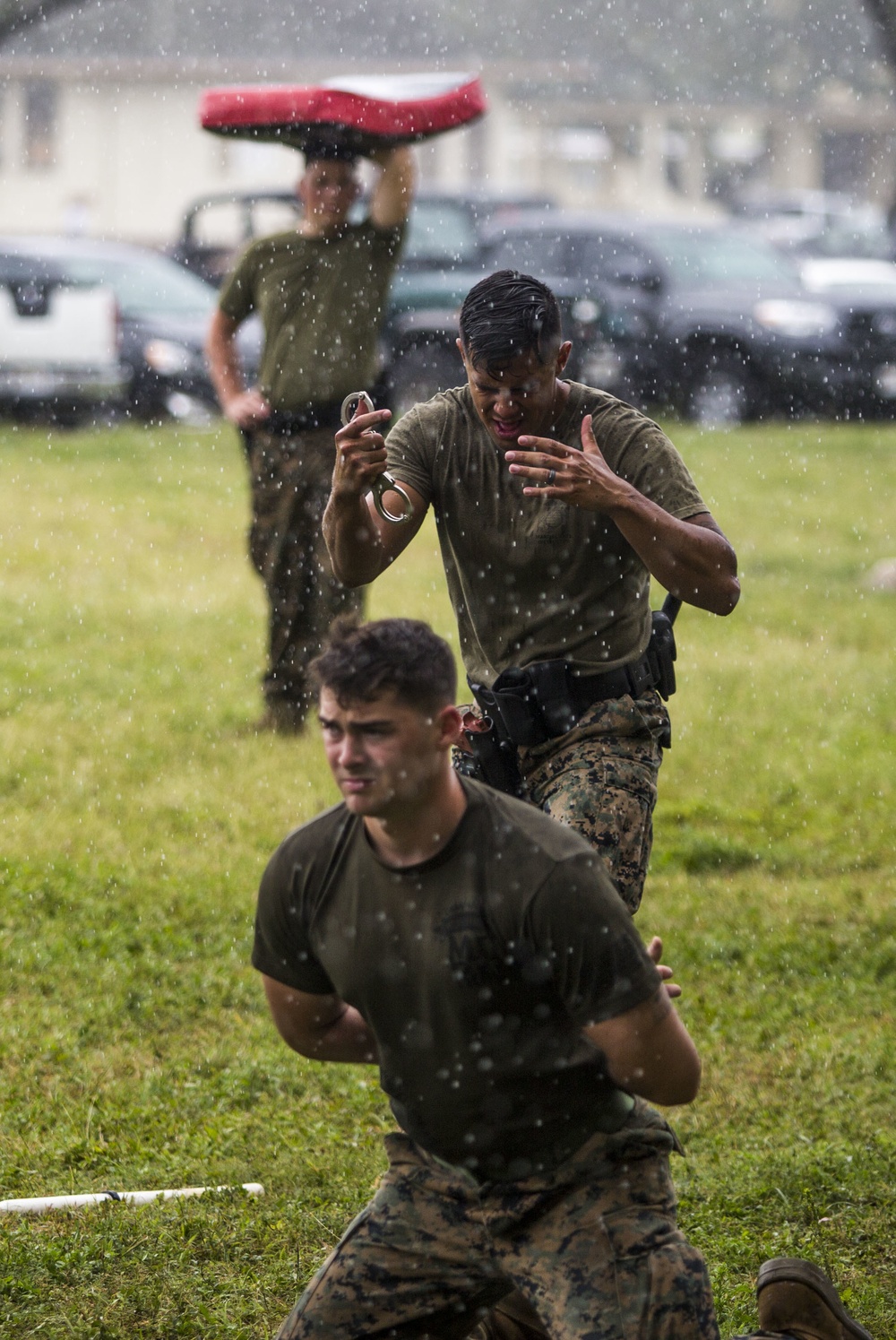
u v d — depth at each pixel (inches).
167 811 602.5
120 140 3400.6
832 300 1668.3
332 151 625.9
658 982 220.8
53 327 1569.9
